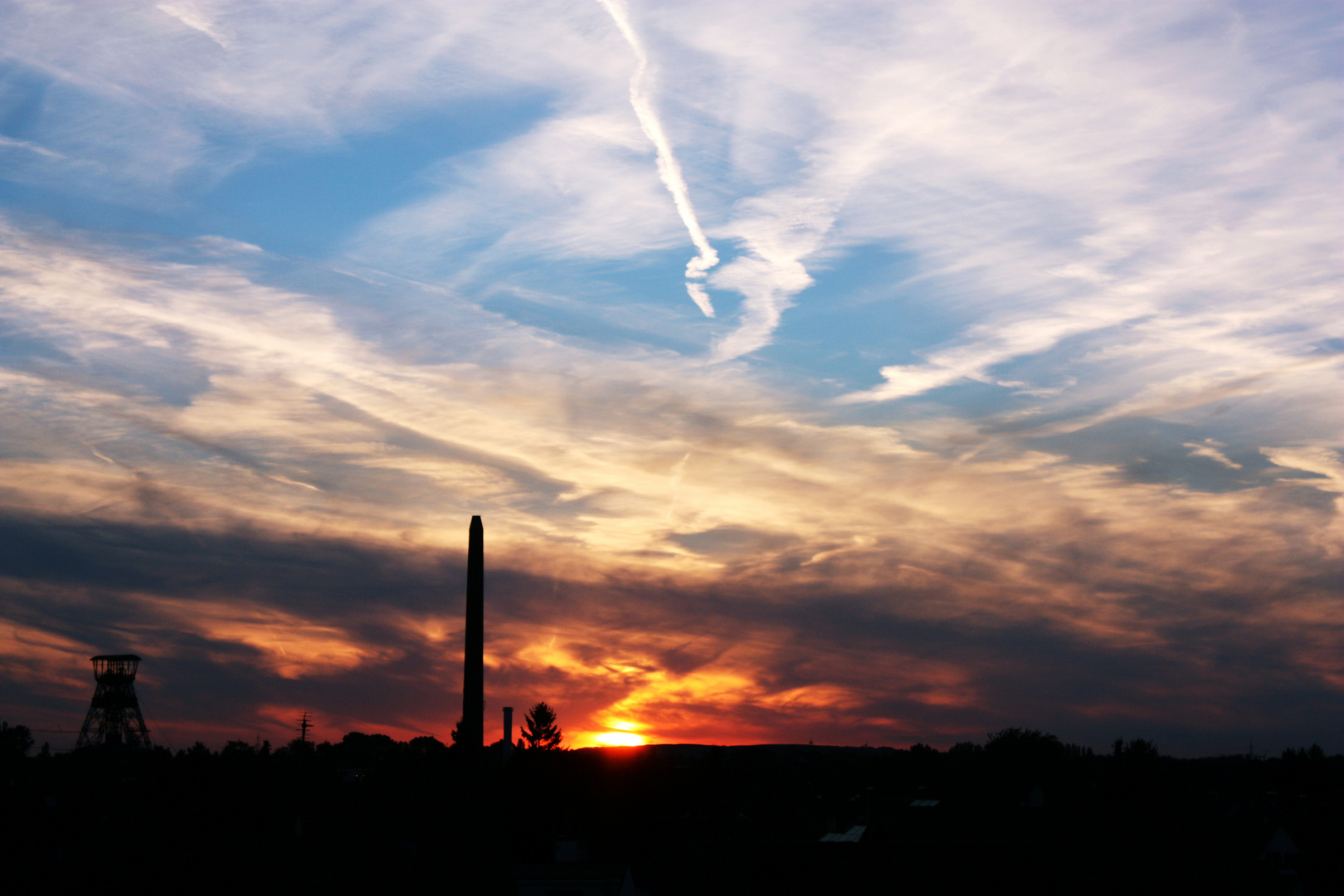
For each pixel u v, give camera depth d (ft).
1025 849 142.31
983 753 449.06
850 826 253.24
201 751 372.17
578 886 245.04
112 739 371.15
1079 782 396.78
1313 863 172.14
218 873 168.45
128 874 168.76
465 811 194.18
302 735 381.60
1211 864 141.59
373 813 191.93
